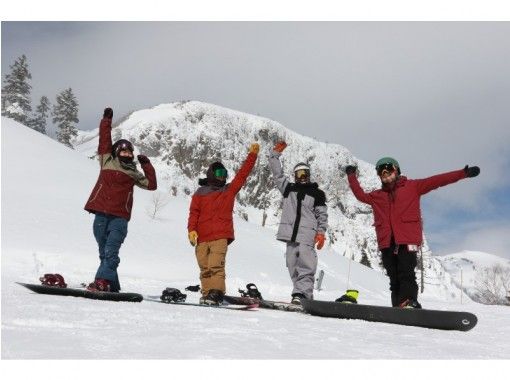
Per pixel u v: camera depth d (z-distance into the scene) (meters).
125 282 11.05
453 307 10.91
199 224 5.12
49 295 4.11
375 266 125.69
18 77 58.12
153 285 10.88
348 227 135.50
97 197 4.96
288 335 2.80
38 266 14.07
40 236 18.27
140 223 26.58
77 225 21.12
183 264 21.02
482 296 49.56
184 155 129.62
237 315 3.82
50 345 1.91
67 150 38.12
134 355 1.88
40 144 34.72
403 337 3.22
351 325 3.75
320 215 5.64
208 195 5.16
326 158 158.88
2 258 14.30
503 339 3.61
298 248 5.55
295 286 5.54
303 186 5.69
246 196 131.88
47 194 24.98
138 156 5.27
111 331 2.37
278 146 5.83
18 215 20.39
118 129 135.25
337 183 152.38
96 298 4.19
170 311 3.57
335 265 38.38
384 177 5.04
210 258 4.97
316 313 4.49
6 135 33.03
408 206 4.93
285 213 5.68
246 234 35.34
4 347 1.81
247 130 150.38
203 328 2.74
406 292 4.83
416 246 4.86
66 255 16.14
